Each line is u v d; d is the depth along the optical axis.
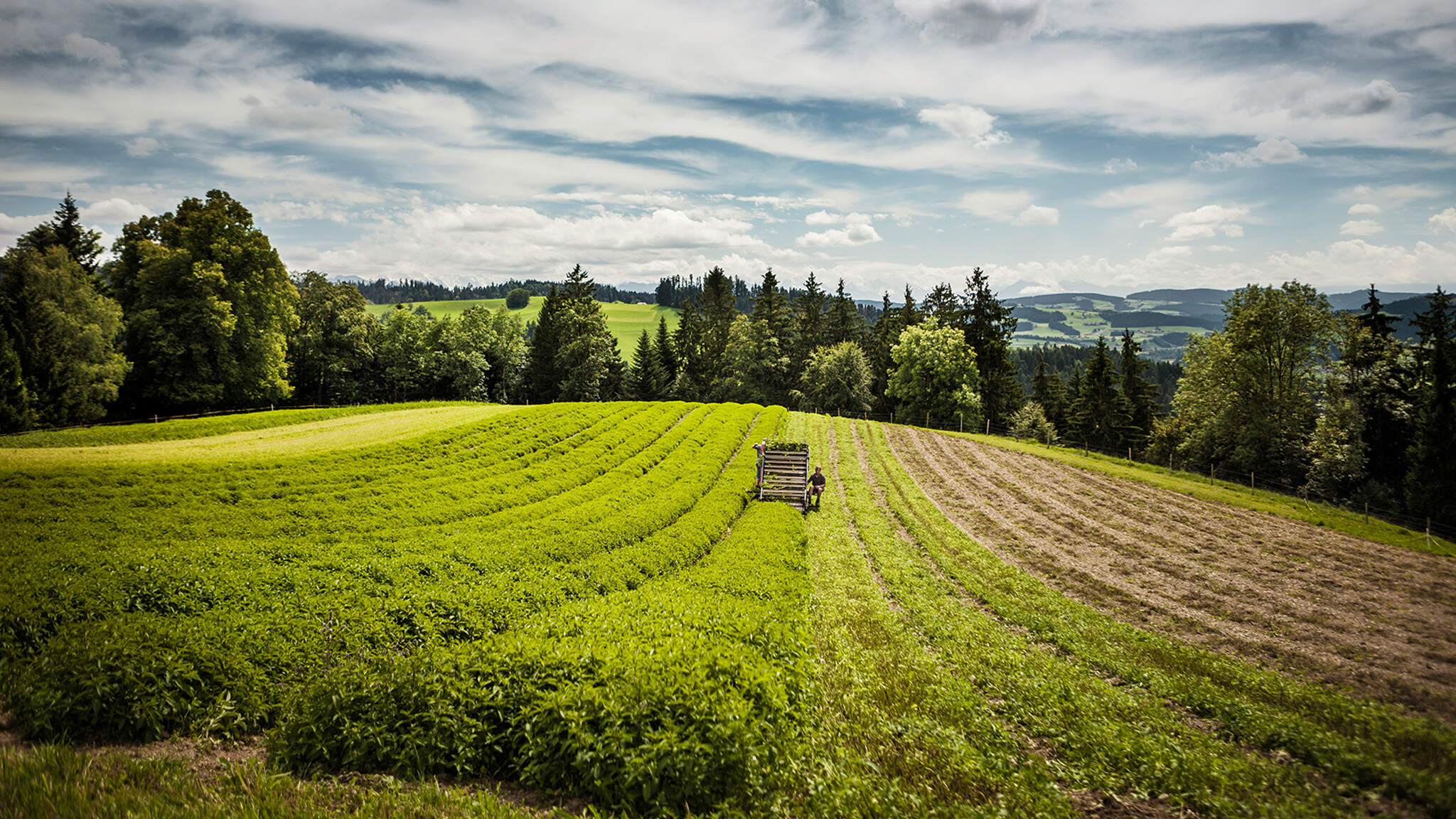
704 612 13.30
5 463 27.02
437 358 80.56
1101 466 41.03
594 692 9.32
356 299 78.00
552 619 12.76
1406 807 8.26
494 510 26.72
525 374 92.56
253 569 15.70
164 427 40.88
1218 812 8.24
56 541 18.39
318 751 9.33
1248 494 35.41
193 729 10.14
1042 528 26.77
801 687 11.36
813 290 97.62
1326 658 13.95
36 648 11.56
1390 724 10.40
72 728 9.84
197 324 49.84
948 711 11.26
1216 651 14.52
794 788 8.94
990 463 42.25
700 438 44.47
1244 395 47.56
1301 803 8.23
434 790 8.51
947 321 81.06
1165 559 22.30
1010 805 8.41
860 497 32.56
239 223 53.88
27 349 44.22
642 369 89.19
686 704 9.12
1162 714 11.02
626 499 27.05
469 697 9.62
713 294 97.50
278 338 56.28
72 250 63.09
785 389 84.69
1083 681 12.45
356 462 32.22
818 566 21.23
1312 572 20.70
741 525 25.25
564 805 8.65
